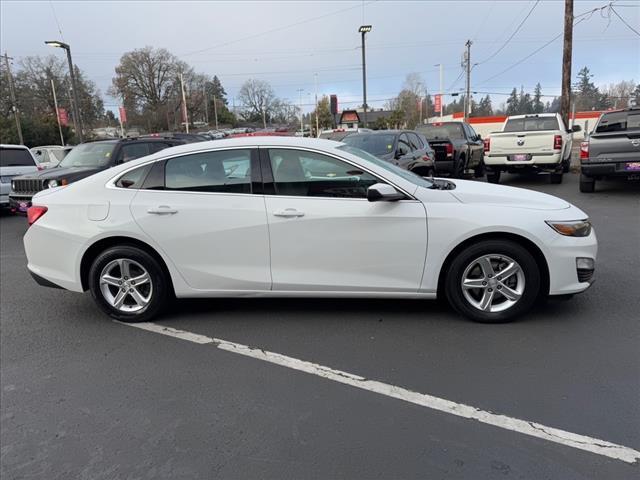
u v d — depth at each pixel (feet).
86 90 234.17
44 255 14.74
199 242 13.85
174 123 253.24
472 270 13.48
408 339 12.84
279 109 331.98
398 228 13.15
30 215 14.96
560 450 8.39
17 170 37.27
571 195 35.47
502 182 44.78
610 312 14.07
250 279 13.85
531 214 13.03
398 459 8.34
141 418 9.89
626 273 17.53
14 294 18.15
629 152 32.58
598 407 9.57
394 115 223.71
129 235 14.02
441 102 163.84
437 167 41.81
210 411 10.00
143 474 8.29
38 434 9.52
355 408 9.90
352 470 8.12
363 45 106.01
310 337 13.24
